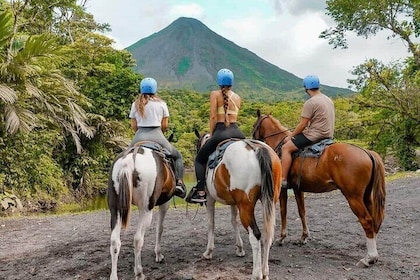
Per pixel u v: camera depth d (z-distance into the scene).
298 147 6.09
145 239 7.48
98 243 7.33
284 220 6.66
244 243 6.99
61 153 20.70
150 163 5.00
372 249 5.51
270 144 6.84
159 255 5.97
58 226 9.46
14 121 12.69
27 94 14.27
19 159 15.76
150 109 5.74
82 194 21.28
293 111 40.84
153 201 5.03
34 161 16.20
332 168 5.59
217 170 5.11
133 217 10.20
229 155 4.91
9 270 5.96
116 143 22.50
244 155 4.78
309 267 5.55
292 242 6.91
